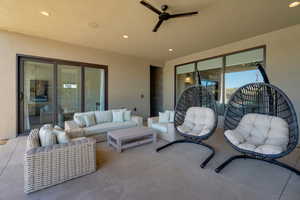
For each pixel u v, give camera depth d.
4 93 3.72
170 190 1.80
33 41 4.03
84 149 2.10
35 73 4.14
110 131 3.40
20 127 3.97
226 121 2.72
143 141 3.26
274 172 2.20
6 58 3.72
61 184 1.89
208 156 2.74
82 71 4.87
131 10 2.73
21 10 2.72
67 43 4.54
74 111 4.79
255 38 3.96
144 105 6.44
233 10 2.73
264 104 2.73
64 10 2.72
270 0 2.44
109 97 5.46
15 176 2.07
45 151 1.81
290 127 2.19
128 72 5.93
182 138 3.56
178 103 3.56
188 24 3.27
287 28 3.44
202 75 5.36
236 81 4.42
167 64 6.77
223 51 4.69
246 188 1.84
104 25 3.34
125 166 2.38
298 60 3.30
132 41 4.34
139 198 1.66
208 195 1.71
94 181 1.97
